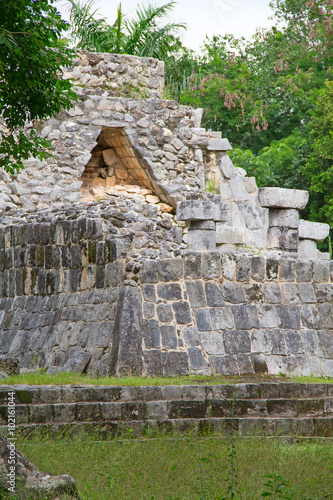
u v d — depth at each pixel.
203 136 80.69
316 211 112.00
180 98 113.12
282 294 51.72
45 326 55.00
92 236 52.28
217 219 58.34
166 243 57.12
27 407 33.50
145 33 97.06
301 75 116.25
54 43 43.72
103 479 26.27
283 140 113.69
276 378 46.16
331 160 107.44
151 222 58.97
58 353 51.34
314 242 69.94
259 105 114.88
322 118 107.50
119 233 51.91
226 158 80.75
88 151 75.88
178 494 25.00
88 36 94.44
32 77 42.00
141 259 49.38
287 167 114.19
